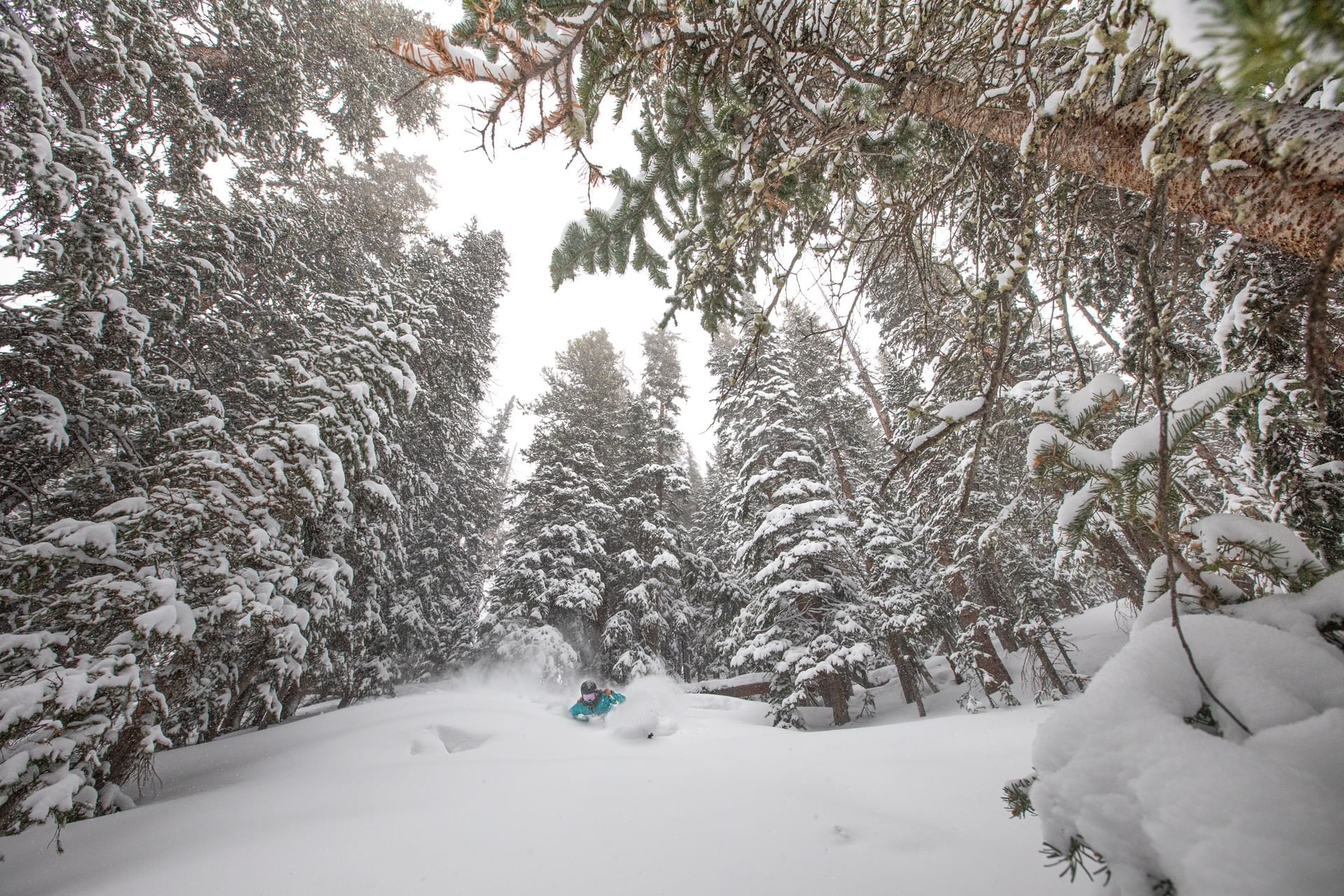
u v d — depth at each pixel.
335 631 12.10
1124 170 1.92
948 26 2.47
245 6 11.80
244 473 7.64
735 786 4.16
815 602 14.11
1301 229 1.36
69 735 5.02
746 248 3.39
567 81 1.73
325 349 10.34
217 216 11.72
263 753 7.27
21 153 6.09
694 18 2.38
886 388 14.23
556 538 19.11
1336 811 0.72
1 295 7.73
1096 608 16.81
